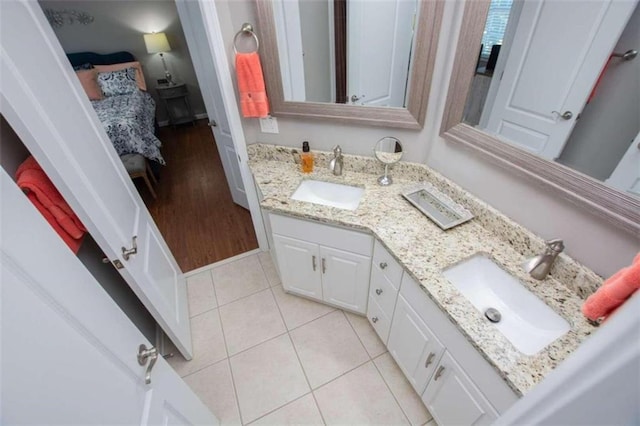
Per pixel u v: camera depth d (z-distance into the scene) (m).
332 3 1.30
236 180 2.75
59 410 0.48
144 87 4.74
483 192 1.26
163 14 4.62
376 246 1.35
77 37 4.32
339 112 1.54
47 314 0.49
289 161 1.86
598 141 0.83
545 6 0.85
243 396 1.50
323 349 1.69
